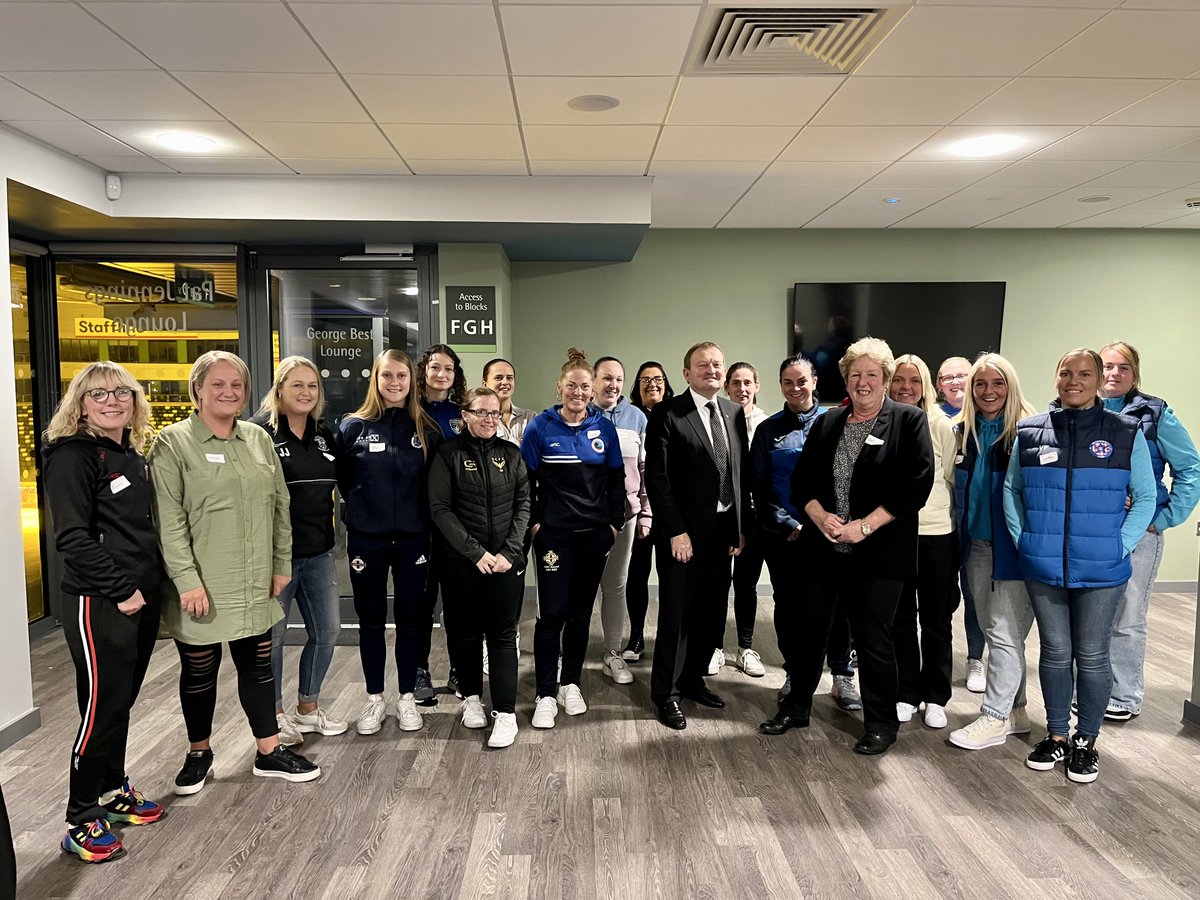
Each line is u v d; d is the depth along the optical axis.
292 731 3.03
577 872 2.22
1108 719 3.29
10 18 2.34
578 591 3.31
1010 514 2.87
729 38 2.51
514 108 3.13
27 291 4.61
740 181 4.33
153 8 2.28
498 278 4.79
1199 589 3.25
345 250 4.76
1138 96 3.07
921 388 3.20
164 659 4.07
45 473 2.25
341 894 2.13
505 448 3.10
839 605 3.37
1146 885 2.16
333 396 4.88
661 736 3.13
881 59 2.69
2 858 1.74
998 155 3.85
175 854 2.31
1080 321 5.76
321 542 2.97
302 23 2.39
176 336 4.78
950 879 2.19
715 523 3.24
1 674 3.10
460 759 2.93
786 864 2.26
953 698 3.52
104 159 3.79
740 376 4.02
